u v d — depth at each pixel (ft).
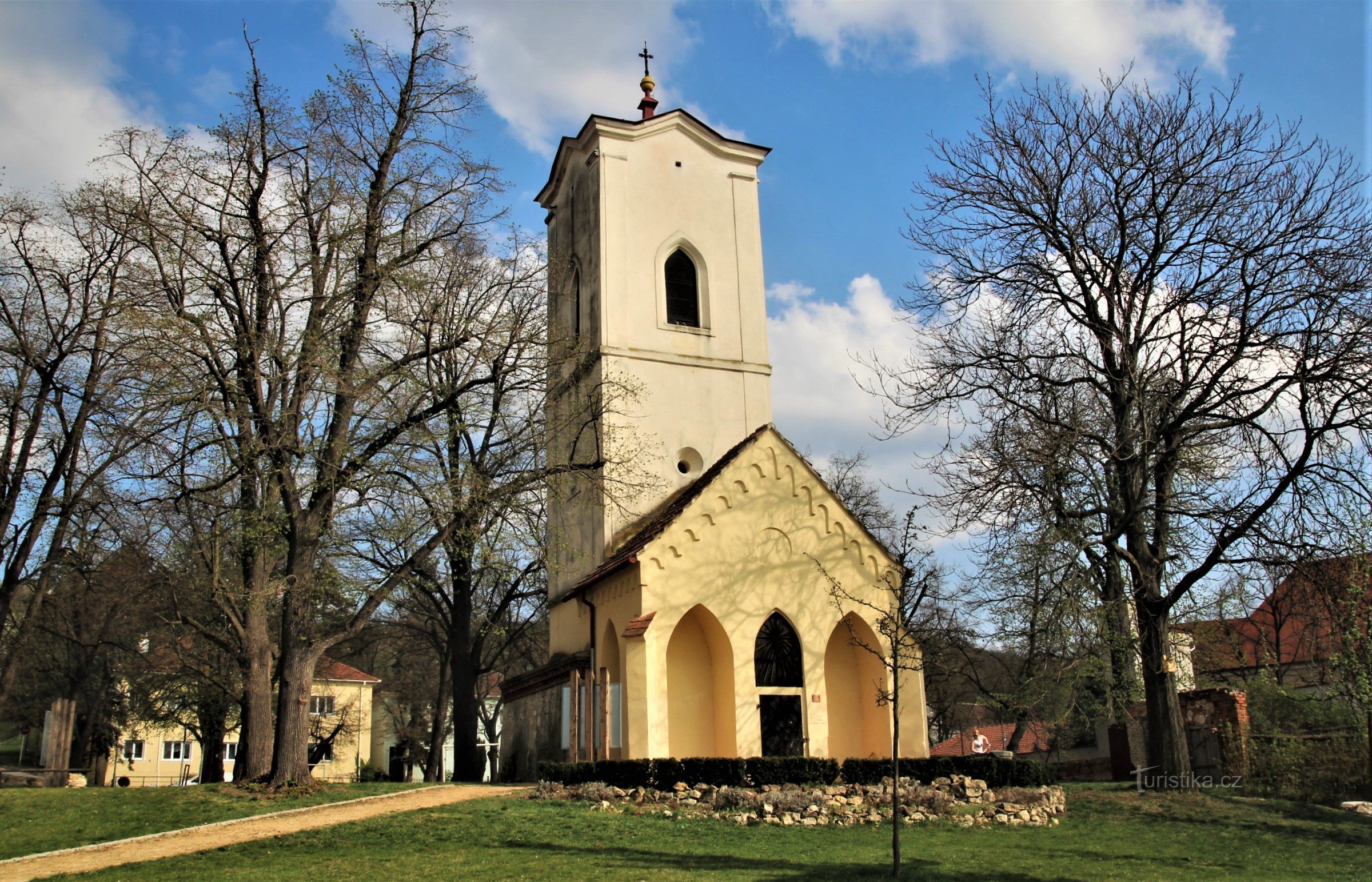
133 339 75.92
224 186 78.07
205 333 73.82
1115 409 88.38
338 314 78.28
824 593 89.35
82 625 138.10
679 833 60.08
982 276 96.73
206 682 141.59
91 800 72.08
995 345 92.79
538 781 79.82
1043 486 85.71
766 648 87.92
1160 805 74.23
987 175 94.94
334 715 201.36
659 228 114.21
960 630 127.44
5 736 181.78
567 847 56.29
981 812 68.08
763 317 115.55
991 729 199.41
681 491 105.50
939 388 94.84
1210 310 84.89
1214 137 87.10
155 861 54.80
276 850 57.11
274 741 82.53
